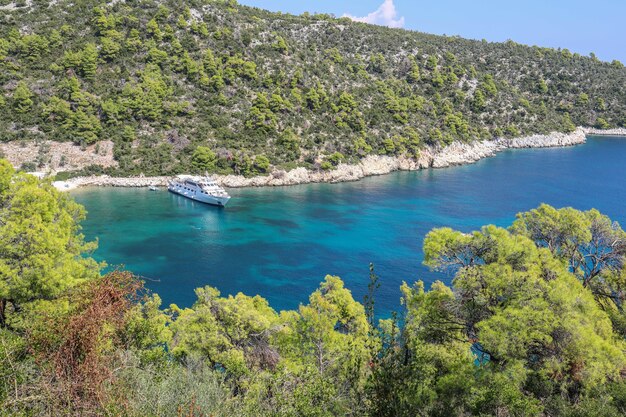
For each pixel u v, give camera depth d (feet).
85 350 42.50
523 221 110.52
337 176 458.91
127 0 549.95
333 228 309.01
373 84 601.62
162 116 455.63
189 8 565.12
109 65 481.87
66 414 38.60
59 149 410.31
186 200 373.40
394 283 220.23
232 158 430.20
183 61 498.28
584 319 79.97
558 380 81.66
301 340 102.47
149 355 63.00
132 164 415.85
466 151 574.56
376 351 46.57
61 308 51.67
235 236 289.12
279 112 494.18
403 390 44.01
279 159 451.53
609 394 71.15
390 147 506.48
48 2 532.73
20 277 86.94
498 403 66.69
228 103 485.97
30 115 422.41
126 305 49.96
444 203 375.04
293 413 45.68
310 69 562.66
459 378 72.18
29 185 106.01
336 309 110.32
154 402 47.60
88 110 431.84
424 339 82.53
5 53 447.01
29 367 43.39
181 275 226.38
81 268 102.37
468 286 82.33
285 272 233.35
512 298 79.77
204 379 63.87
